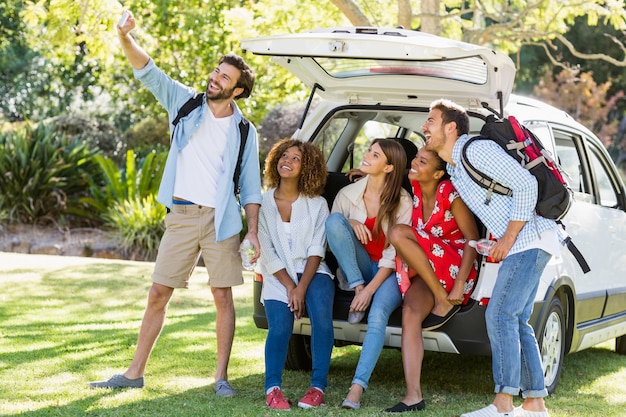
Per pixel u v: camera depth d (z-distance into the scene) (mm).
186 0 13922
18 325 7043
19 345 6258
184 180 5051
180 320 7664
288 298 5090
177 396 4980
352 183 5512
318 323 4992
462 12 10828
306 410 4758
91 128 19344
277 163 5324
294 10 11422
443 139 4754
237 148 5051
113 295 8805
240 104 14570
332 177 5758
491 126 4637
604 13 11844
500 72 5008
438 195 4953
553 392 5609
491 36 11461
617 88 25141
